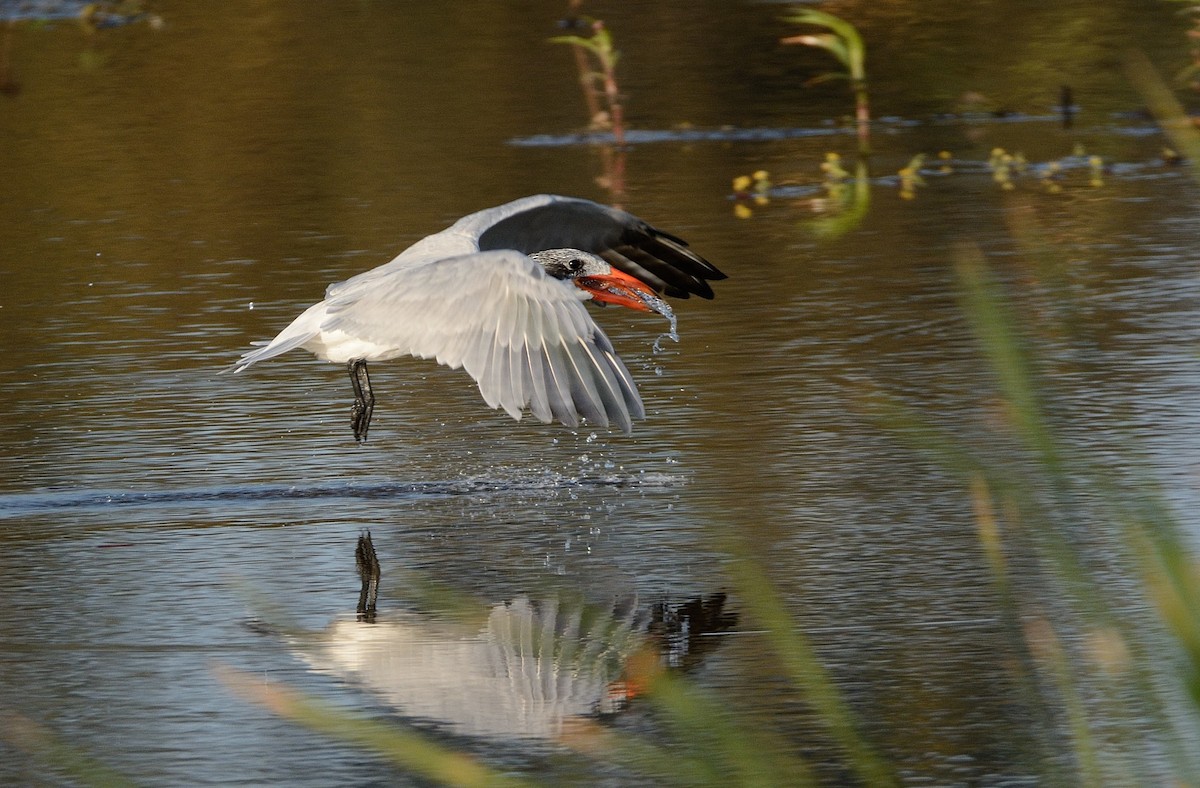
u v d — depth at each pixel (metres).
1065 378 14.36
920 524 11.33
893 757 8.23
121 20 36.78
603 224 12.58
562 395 9.12
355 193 22.61
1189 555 5.48
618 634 9.77
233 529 11.78
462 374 15.78
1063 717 8.53
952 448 6.37
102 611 10.34
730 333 16.36
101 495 12.54
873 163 23.88
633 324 16.92
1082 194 21.50
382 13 36.59
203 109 28.41
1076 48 30.41
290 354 16.42
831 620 9.83
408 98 28.67
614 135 25.72
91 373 15.72
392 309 9.73
